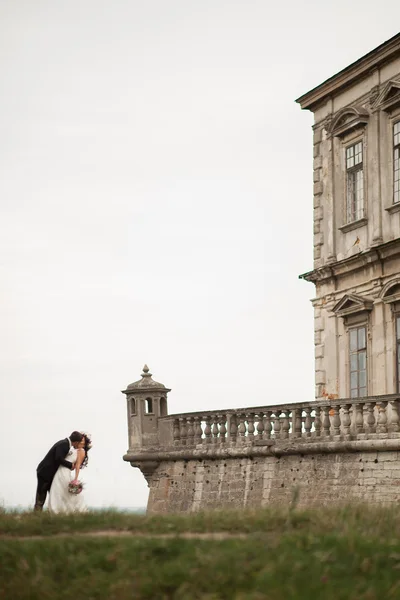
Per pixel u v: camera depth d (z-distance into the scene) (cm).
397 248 3653
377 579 1322
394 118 3772
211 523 1714
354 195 4012
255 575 1330
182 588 1320
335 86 4097
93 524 1794
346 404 3200
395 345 3675
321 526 1603
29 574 1457
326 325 4106
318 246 4212
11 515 1986
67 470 2280
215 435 3778
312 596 1259
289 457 3403
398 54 3731
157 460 4081
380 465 3025
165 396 4159
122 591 1355
